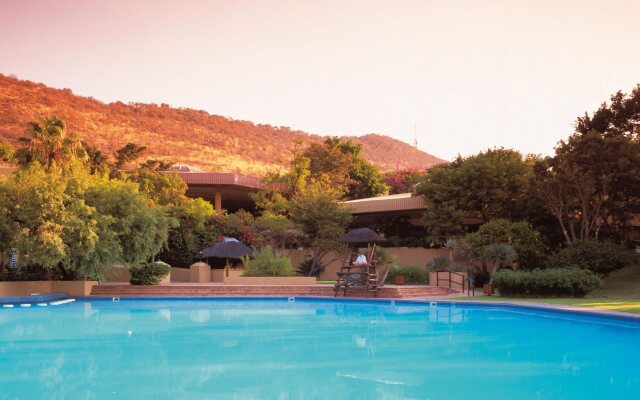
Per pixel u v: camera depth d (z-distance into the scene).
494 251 27.00
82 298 24.62
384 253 31.31
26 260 22.66
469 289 26.27
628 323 14.98
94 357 10.74
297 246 39.78
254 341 12.91
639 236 35.00
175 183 46.88
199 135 173.12
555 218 31.72
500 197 32.62
